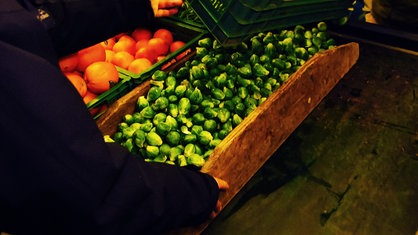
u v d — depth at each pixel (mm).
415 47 2826
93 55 2143
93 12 1541
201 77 2254
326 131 2324
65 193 978
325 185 2018
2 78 924
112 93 2131
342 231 1805
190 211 1339
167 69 2338
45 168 951
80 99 1064
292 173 2084
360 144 2230
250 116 1934
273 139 2105
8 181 946
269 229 1825
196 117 2086
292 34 2656
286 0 2125
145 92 2205
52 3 1379
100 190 1027
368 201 1932
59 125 967
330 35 3068
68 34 1478
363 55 2875
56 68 1035
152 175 1220
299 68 2250
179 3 2008
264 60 2398
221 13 2059
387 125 2336
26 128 938
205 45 2490
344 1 2668
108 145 1134
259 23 2156
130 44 2561
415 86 2586
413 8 3332
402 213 1871
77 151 988
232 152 1810
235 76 2316
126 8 1697
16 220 1023
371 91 2576
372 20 3844
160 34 2666
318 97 2438
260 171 2104
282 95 2070
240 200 1958
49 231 1069
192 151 1940
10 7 1032
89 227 1052
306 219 1859
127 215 1107
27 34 1032
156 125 2021
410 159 2131
